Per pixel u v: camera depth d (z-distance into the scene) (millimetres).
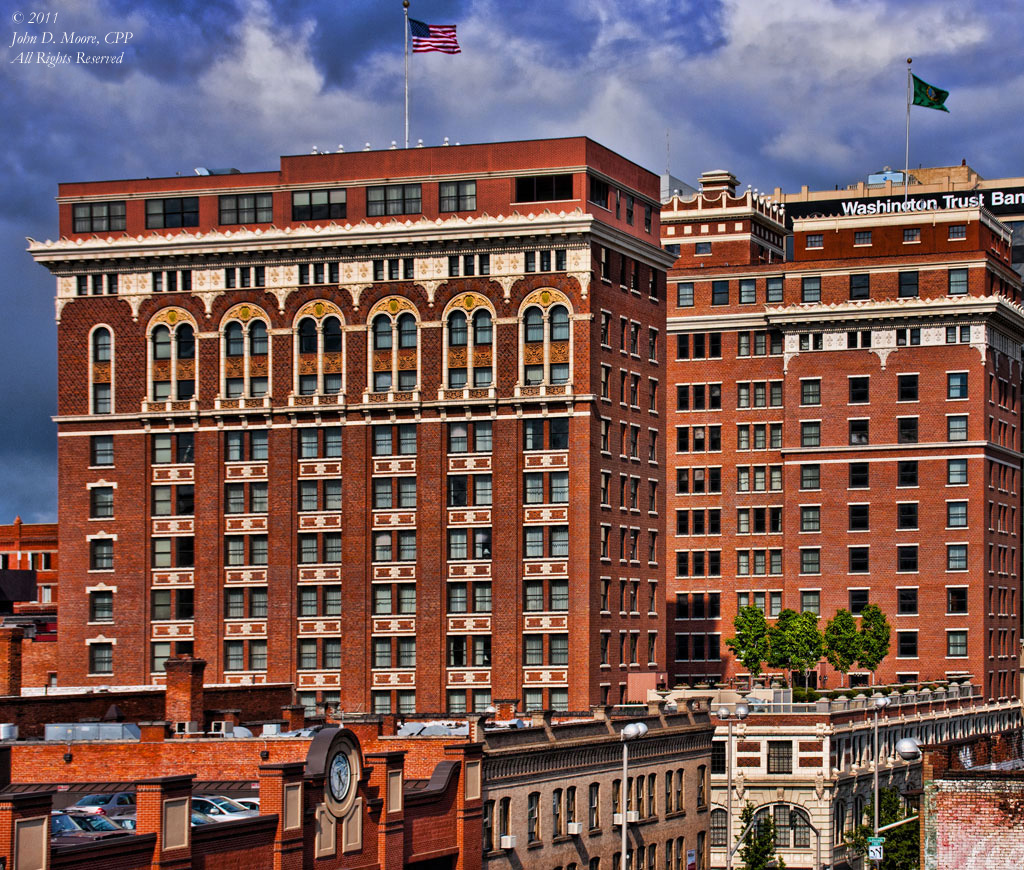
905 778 147875
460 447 136750
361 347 138750
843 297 177250
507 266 136500
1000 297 171000
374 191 139750
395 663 136125
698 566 182000
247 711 111688
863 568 173750
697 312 183125
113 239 142750
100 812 71500
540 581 134125
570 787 96375
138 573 141250
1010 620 179000
